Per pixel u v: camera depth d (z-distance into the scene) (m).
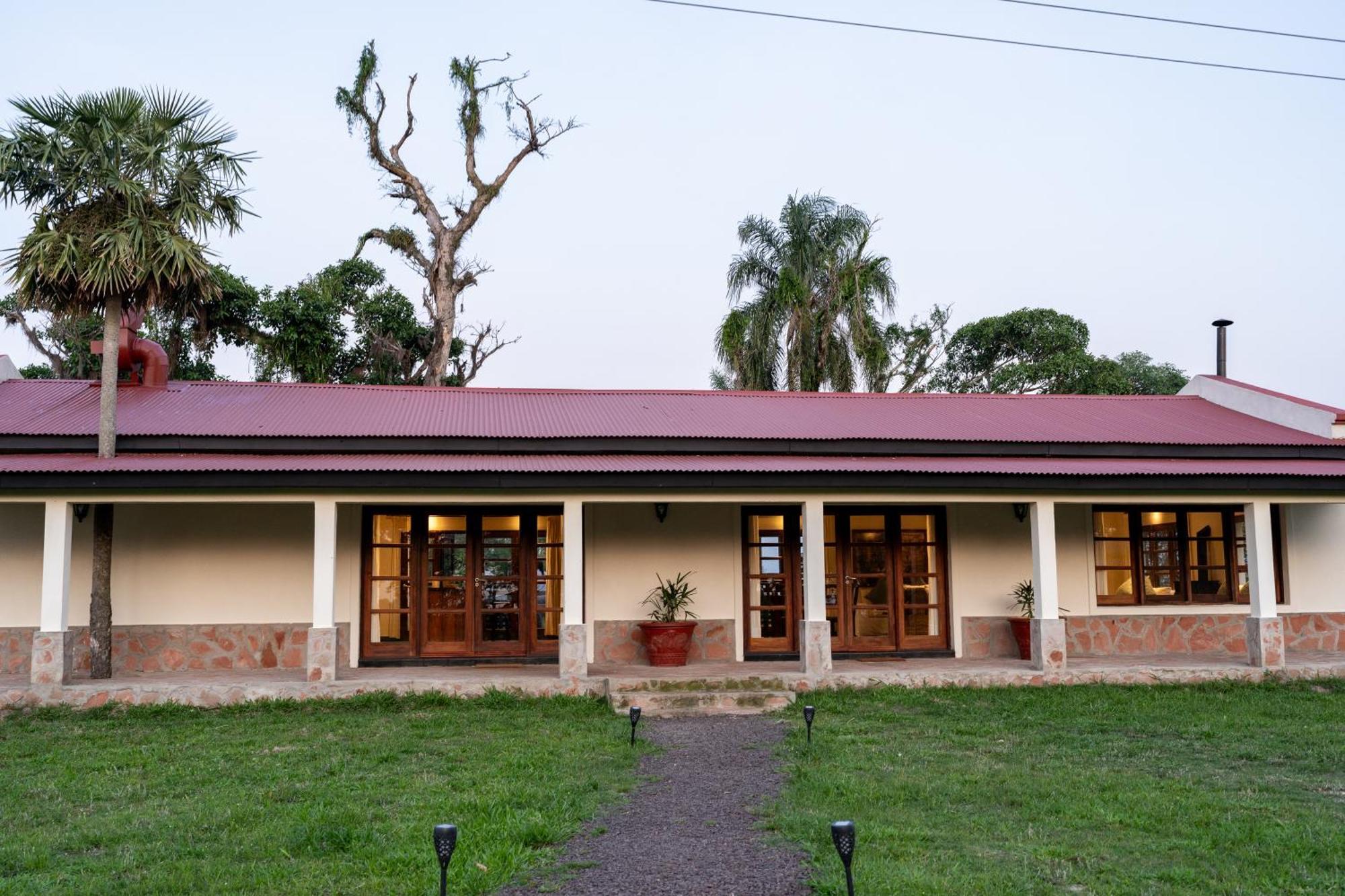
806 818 6.39
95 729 9.63
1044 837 6.00
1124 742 8.89
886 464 12.09
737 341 24.81
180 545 12.50
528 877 5.38
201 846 5.86
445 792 7.12
